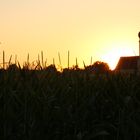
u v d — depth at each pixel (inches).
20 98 267.9
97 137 264.8
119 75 310.7
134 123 262.2
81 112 266.8
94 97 275.6
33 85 281.9
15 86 280.2
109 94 291.0
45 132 257.8
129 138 258.2
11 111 253.6
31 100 262.2
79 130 263.1
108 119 275.6
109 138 266.2
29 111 257.3
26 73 288.4
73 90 280.2
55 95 277.9
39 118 258.2
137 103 284.8
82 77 300.7
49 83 291.0
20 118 256.5
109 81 295.9
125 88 295.1
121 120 264.7
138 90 297.0
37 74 296.8
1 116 253.9
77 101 276.1
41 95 275.0
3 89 268.7
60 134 260.7
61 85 286.4
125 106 275.1
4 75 285.3
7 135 248.4
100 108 281.1
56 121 262.2
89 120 269.6
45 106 261.1
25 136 248.5
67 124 261.0
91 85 291.0
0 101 267.1
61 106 265.9
